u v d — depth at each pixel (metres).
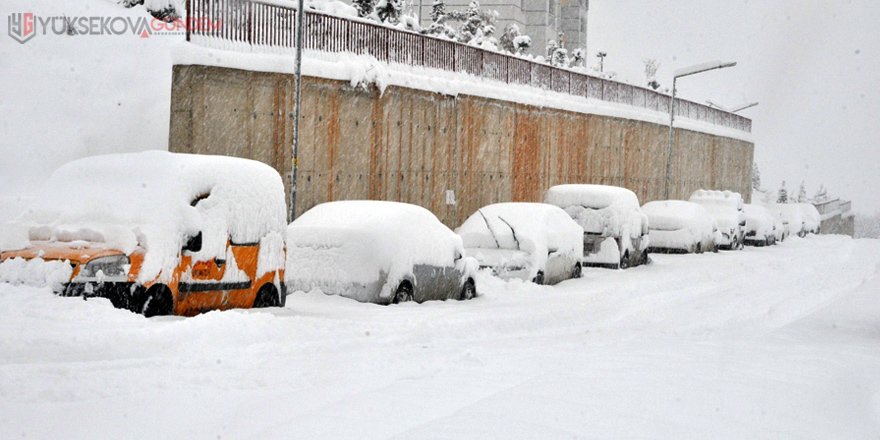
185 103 20.50
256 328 11.19
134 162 12.70
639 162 48.19
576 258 24.03
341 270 15.56
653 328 15.34
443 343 12.34
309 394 8.24
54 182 12.71
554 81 39.09
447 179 30.25
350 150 25.34
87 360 8.93
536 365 9.89
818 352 11.00
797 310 18.42
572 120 39.88
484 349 11.66
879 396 8.50
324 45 24.58
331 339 11.51
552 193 28.42
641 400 7.55
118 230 11.54
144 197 12.02
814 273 28.95
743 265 31.84
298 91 21.09
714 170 61.97
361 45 26.06
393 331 12.70
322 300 15.34
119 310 10.77
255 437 6.59
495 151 33.38
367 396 8.00
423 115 28.69
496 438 6.23
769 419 7.11
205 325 10.77
